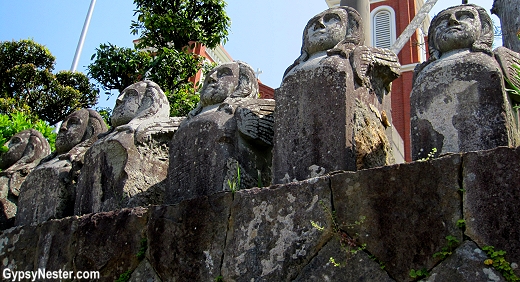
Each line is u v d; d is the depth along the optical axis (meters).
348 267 3.32
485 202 3.02
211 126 4.60
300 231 3.56
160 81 11.03
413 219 3.21
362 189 3.43
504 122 3.55
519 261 2.84
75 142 6.15
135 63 11.12
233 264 3.75
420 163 3.28
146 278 4.19
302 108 4.14
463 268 2.98
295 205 3.64
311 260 3.46
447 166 3.18
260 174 4.60
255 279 3.62
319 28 4.48
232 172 4.43
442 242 3.08
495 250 2.92
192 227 4.05
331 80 4.09
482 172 3.08
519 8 6.34
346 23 4.50
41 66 15.67
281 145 4.16
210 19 11.91
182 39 11.81
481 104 3.64
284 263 3.55
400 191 3.29
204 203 4.06
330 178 3.57
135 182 5.01
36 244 5.11
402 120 17.78
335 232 3.43
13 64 15.38
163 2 11.80
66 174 5.75
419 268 3.11
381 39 22.34
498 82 3.66
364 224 3.36
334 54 4.26
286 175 4.04
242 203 3.88
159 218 4.27
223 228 3.91
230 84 4.99
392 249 3.22
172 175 4.71
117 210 4.62
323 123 4.01
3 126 9.93
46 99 15.16
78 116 6.26
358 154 3.98
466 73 3.75
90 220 4.73
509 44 6.37
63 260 4.78
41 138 7.20
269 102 4.86
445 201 3.14
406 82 18.52
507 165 3.01
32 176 5.94
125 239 4.43
